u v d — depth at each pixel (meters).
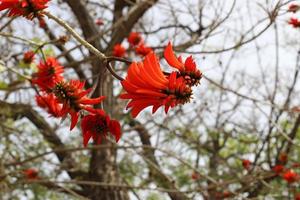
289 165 9.59
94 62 5.95
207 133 9.73
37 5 1.76
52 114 2.60
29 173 6.77
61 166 7.48
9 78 5.52
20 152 7.02
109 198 8.09
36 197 8.03
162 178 7.77
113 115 7.46
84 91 1.81
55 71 2.78
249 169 8.10
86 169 9.52
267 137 8.52
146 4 7.03
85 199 6.07
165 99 1.49
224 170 9.17
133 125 9.83
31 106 6.68
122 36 7.13
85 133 1.80
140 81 1.52
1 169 5.94
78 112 1.80
